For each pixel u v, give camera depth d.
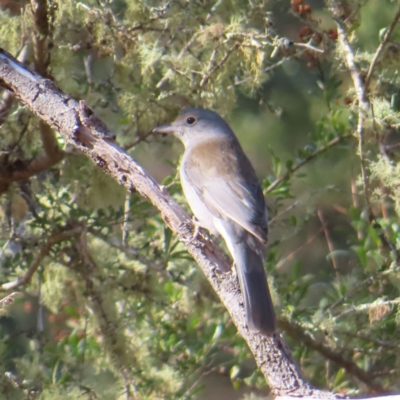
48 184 11.01
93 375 10.52
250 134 16.30
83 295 10.74
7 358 10.89
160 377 10.20
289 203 14.56
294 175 11.60
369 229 10.32
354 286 10.49
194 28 10.41
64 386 9.63
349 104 10.62
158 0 10.96
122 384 10.23
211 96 10.66
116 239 11.17
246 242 9.63
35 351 10.14
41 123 9.95
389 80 10.43
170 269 11.14
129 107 10.58
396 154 10.48
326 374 10.92
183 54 10.50
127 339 10.38
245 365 12.82
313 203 11.82
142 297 10.93
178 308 11.07
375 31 12.91
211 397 13.52
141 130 10.98
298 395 7.53
